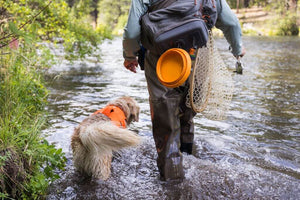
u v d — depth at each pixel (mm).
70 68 9281
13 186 2512
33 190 2525
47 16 6176
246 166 3246
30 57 5113
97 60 11008
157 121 2824
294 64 11062
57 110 4980
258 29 35562
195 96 2857
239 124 4648
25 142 2793
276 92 6738
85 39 7844
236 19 2861
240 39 2955
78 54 8414
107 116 3279
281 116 5066
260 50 16078
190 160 3336
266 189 2795
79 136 2893
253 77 8438
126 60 2963
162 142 2854
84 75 8242
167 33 2473
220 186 2826
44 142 2918
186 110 3217
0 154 2506
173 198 2645
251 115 5094
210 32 2805
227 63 10867
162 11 2531
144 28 2586
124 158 3432
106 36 9820
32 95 4375
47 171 2705
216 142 3900
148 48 2717
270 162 3379
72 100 5645
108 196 2668
